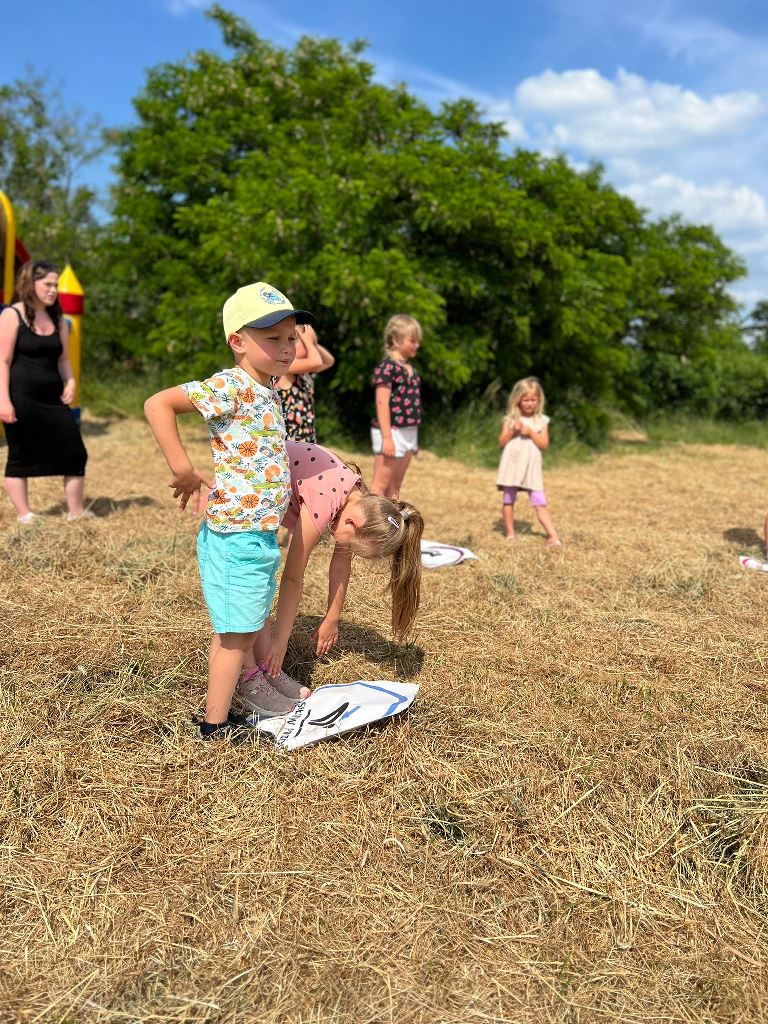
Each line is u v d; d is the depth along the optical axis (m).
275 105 16.23
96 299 19.30
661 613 4.55
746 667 3.81
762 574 5.39
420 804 2.63
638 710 3.32
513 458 6.02
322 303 11.23
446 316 12.59
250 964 1.99
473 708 3.24
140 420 13.54
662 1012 1.94
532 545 5.97
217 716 2.87
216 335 12.50
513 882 2.34
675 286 17.03
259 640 3.20
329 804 2.60
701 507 8.18
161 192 17.59
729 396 20.33
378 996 1.92
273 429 2.68
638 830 2.57
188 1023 1.82
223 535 2.63
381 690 3.18
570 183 14.11
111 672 3.34
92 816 2.48
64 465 5.57
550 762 2.89
